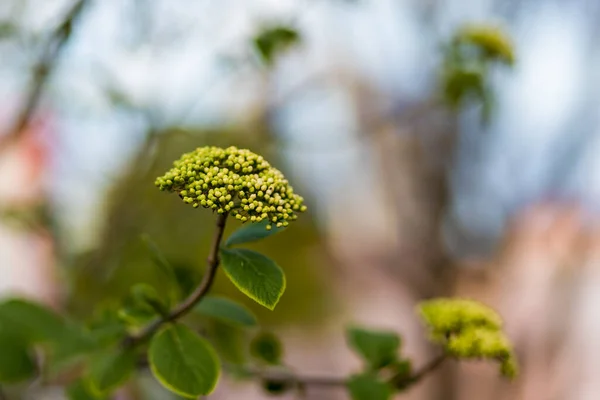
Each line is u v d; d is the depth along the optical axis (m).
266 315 0.92
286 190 0.50
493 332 0.58
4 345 0.60
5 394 0.63
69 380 0.67
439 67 0.94
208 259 0.51
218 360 0.53
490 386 1.44
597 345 1.47
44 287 0.92
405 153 1.38
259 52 0.72
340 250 1.44
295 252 1.03
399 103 1.21
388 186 1.43
